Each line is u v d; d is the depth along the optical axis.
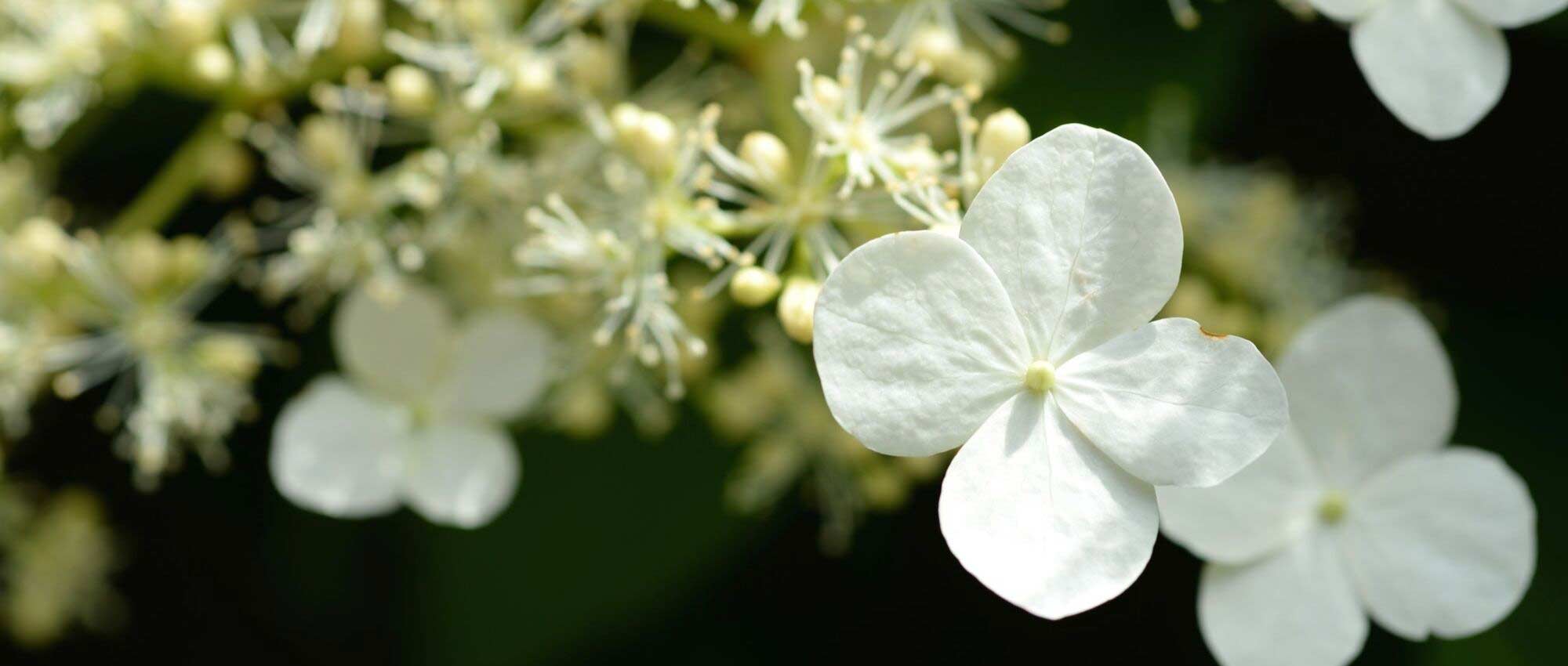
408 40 0.28
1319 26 0.29
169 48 0.29
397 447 0.29
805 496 0.30
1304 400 0.26
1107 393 0.24
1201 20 0.29
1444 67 0.26
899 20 0.28
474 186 0.29
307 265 0.29
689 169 0.27
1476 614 0.26
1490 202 0.29
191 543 0.31
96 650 0.32
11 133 0.30
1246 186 0.30
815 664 0.30
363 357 0.29
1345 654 0.26
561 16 0.28
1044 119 0.29
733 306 0.31
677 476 0.31
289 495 0.28
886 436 0.23
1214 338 0.24
